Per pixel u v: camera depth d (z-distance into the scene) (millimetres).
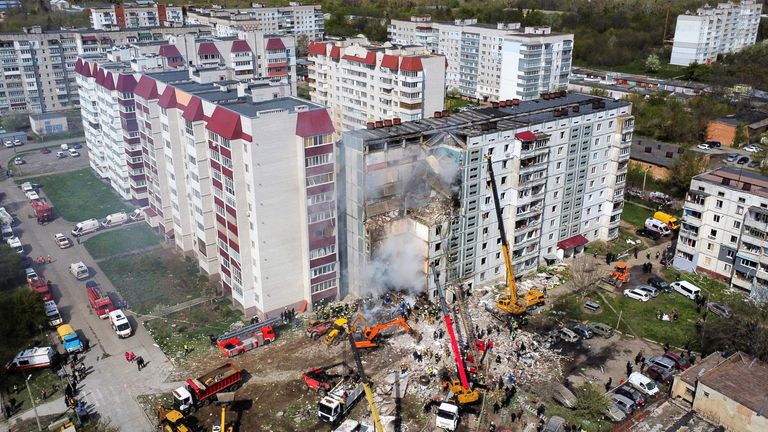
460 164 97125
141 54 152250
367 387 67125
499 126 102750
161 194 122625
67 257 123125
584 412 77438
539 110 114562
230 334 92125
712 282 110875
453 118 107938
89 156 172500
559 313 101438
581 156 114688
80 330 97875
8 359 87000
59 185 161875
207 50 181625
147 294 108188
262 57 194375
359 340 90750
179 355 90938
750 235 104250
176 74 125938
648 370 86188
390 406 79312
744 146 191250
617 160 119812
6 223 136875
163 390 83375
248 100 98562
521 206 106625
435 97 169000
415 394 81625
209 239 108812
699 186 111125
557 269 116000
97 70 145500
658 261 119625
